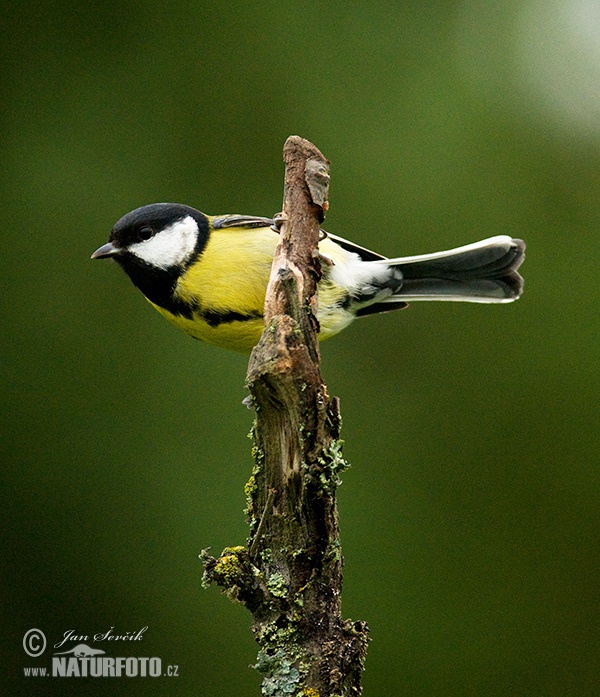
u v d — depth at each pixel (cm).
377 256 808
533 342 1061
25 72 1136
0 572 1007
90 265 1082
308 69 1130
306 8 1145
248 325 748
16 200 1096
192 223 744
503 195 1084
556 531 1020
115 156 1113
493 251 817
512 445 1041
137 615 990
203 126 1127
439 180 1087
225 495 1018
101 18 1148
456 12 1142
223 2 1148
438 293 836
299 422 498
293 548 500
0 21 1144
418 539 1016
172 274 745
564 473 1032
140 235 753
